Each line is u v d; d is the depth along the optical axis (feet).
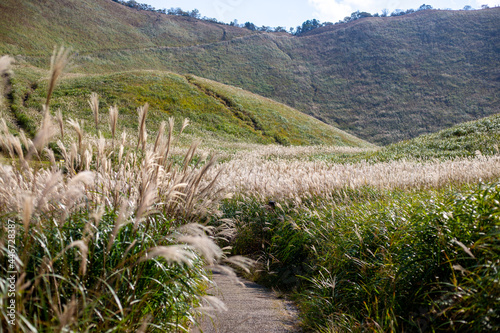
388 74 371.35
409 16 482.69
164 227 10.27
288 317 11.93
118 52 348.18
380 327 8.97
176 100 166.30
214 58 398.62
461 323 7.86
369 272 11.78
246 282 16.72
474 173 24.18
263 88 353.92
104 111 134.51
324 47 449.06
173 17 512.22
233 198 23.88
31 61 246.47
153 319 8.50
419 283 9.66
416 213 11.64
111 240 6.04
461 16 443.73
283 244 18.35
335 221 16.67
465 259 8.86
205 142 124.47
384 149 77.66
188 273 10.20
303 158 80.38
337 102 340.18
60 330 5.06
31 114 106.01
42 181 8.71
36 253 7.71
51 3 382.83
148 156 9.08
